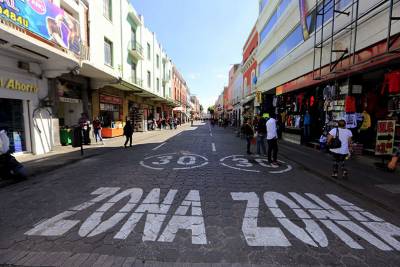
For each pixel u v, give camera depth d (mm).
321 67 9672
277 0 15852
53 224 3473
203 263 2584
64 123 14008
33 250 2812
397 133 6996
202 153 10016
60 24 8688
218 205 4203
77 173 6520
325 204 4359
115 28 17484
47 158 8648
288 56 13539
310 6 10766
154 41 29547
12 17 6434
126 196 4633
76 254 2732
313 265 2574
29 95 9250
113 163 7871
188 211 3928
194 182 5613
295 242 3023
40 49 7914
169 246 2900
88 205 4184
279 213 3902
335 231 3338
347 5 8234
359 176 6148
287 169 7145
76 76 13219
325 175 6262
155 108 35062
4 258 2656
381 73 7520
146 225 3434
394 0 6008
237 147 12094
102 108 17016
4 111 8555
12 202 4371
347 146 5859
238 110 37250
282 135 15664
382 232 3340
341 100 8758
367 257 2732
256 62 23125
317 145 10906
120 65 18438
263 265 2562
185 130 28594
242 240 3051
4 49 7848
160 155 9469
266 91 19219
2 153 5566
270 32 17312
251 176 6250
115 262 2588
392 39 6074
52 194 4793
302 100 12500
